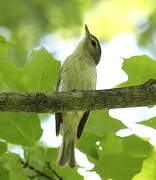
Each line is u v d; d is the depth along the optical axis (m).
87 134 9.12
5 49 9.35
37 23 18.98
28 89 9.41
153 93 8.55
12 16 18.80
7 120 9.09
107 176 8.99
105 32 19.86
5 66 9.33
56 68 9.57
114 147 9.16
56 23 19.08
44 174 9.21
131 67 9.19
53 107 8.56
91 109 8.77
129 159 9.04
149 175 9.20
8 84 9.37
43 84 9.48
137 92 8.59
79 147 9.18
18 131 9.12
